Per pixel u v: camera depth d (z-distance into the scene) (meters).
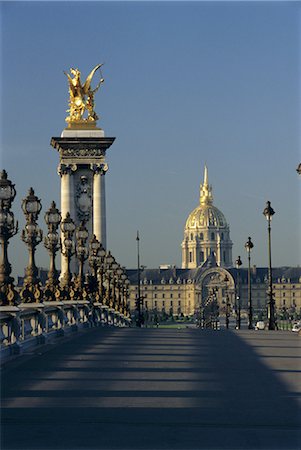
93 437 17.14
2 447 16.31
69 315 52.81
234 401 21.38
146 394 22.50
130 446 16.41
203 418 19.09
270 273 81.69
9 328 33.25
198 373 27.41
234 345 40.75
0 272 32.97
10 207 32.75
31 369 28.59
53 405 20.69
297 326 135.25
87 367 29.27
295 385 24.44
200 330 58.56
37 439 16.95
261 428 18.06
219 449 16.23
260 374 27.08
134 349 37.84
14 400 21.44
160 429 17.91
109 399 21.62
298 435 17.42
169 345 40.69
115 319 91.31
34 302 39.19
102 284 75.56
